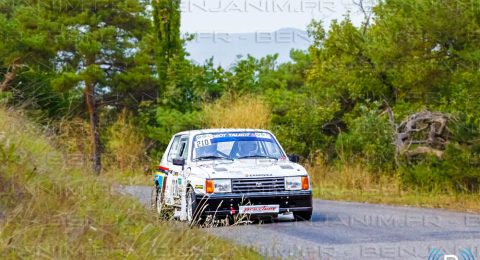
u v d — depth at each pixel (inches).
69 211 970.7
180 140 1752.0
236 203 1473.9
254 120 3437.5
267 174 1505.9
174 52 4601.4
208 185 1466.5
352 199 2261.3
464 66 2367.1
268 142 1684.3
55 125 1385.3
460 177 2236.7
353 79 2878.9
